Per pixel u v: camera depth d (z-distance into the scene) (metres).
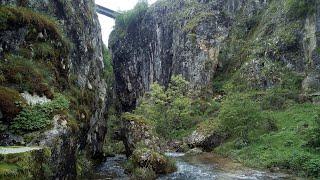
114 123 50.16
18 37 18.30
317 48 42.31
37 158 12.46
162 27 66.69
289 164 24.00
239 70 51.72
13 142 14.32
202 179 21.27
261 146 29.86
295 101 41.09
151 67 67.50
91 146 27.27
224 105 37.12
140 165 23.20
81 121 21.66
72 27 26.16
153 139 30.91
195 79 55.28
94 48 32.16
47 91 17.36
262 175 22.38
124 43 73.81
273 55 48.06
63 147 15.57
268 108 41.06
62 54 21.42
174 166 24.61
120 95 72.31
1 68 16.44
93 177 21.67
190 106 49.12
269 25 52.44
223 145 35.31
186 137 41.34
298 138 28.48
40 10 22.36
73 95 22.20
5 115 14.77
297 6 47.59
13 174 10.73
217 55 56.72
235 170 24.53
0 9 17.78
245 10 60.16
